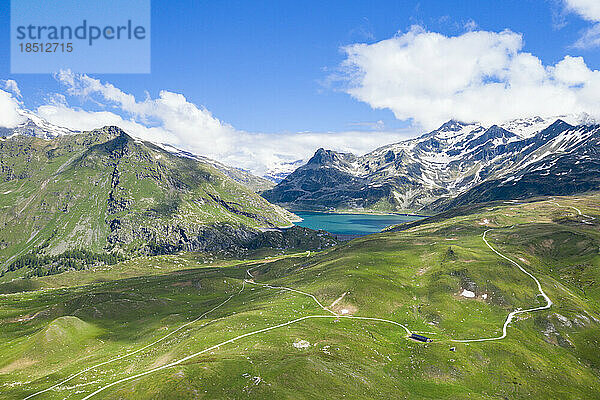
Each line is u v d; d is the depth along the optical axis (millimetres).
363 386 92062
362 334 125188
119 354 134875
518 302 153375
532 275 175500
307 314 148000
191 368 89938
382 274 184000
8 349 150125
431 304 153000
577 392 101188
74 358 137625
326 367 95875
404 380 100938
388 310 151125
